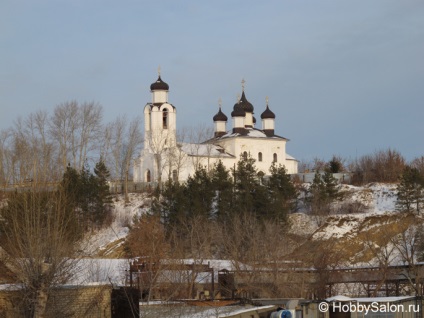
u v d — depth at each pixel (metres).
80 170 120.69
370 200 123.56
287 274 64.94
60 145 129.00
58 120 130.25
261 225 89.38
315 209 111.19
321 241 85.06
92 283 49.25
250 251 72.50
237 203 102.88
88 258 65.69
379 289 66.75
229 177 116.69
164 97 148.88
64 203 58.06
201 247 71.62
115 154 136.62
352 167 155.75
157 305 48.66
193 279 59.09
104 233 102.19
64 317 46.66
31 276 45.50
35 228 48.81
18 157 114.75
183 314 46.00
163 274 59.56
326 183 119.94
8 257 49.25
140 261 62.66
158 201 106.44
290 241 88.06
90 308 47.50
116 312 48.62
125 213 113.19
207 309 46.81
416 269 63.66
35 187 60.12
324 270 66.75
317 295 65.25
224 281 62.47
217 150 147.38
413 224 100.44
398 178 131.50
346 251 96.31
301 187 130.00
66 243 51.88
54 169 108.62
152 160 143.12
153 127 146.25
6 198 83.19
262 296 62.09
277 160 152.38
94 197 107.00
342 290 71.38
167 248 74.94
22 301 45.91
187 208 99.88
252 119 161.75
